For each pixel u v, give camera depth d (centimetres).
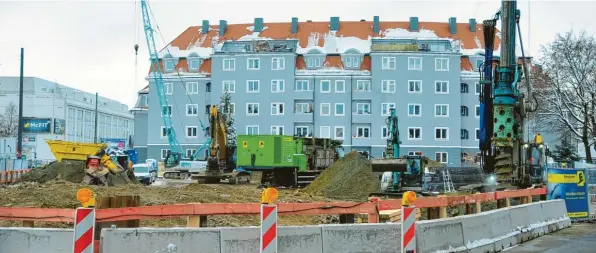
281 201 2527
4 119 10700
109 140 10112
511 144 2662
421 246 1230
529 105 2720
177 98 8650
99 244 1013
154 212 1077
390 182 3105
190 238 1030
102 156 3394
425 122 8175
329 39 8738
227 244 1059
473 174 3525
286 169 4719
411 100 8206
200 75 8606
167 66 8850
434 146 8162
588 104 5294
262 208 1016
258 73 8356
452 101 8188
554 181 2216
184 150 8575
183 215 1111
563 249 1565
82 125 13538
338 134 8294
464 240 1413
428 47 8388
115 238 977
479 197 1753
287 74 8319
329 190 3453
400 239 1242
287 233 1112
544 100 5409
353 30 8875
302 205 1226
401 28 8869
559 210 2102
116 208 1041
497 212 1616
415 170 3067
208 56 8788
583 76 5288
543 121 5944
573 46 5375
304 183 4791
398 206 1379
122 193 2439
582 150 7538
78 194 890
